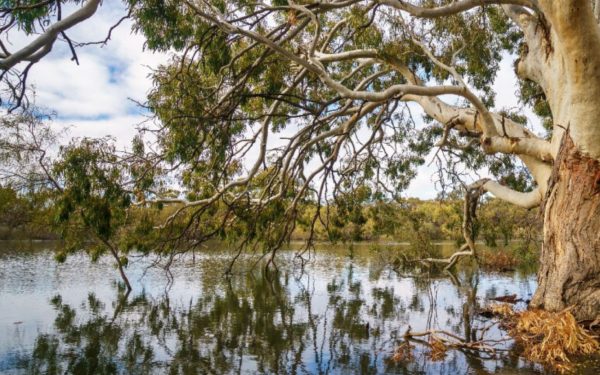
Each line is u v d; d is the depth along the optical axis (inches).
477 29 487.5
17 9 257.4
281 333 340.8
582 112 313.3
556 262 335.9
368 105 493.0
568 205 330.6
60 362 266.5
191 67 429.4
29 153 504.7
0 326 351.9
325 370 252.4
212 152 466.0
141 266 789.9
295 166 562.9
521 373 240.8
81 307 430.3
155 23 370.0
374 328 357.7
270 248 674.2
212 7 357.1
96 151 414.0
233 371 251.8
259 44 426.3
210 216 625.6
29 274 647.8
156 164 475.8
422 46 441.7
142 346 302.7
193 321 380.8
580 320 312.0
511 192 463.8
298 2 400.2
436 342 291.7
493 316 398.9
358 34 435.5
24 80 250.2
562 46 298.4
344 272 752.3
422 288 578.2
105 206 429.7
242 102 430.3
